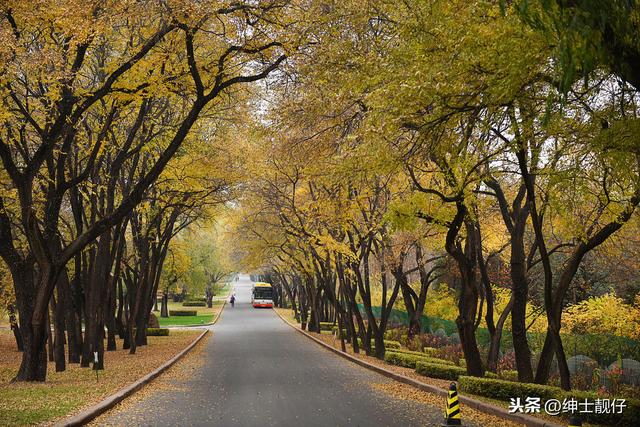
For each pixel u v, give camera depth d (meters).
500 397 13.91
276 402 13.88
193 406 13.27
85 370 21.00
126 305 43.38
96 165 20.14
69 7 11.91
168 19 12.98
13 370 22.98
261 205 30.72
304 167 19.14
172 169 21.86
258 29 13.87
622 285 26.50
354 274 28.06
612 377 15.34
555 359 19.73
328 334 44.00
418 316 31.12
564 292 13.23
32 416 10.70
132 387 15.56
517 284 15.62
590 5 5.90
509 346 25.64
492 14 8.27
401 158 10.79
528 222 21.70
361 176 12.38
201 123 21.22
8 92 14.19
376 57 11.02
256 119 19.50
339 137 15.68
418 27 9.50
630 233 18.42
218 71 14.84
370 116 9.80
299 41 13.17
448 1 9.06
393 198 19.95
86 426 10.81
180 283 77.25
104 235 22.05
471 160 12.26
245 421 11.38
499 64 8.21
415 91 8.77
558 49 6.34
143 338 34.66
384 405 13.45
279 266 49.75
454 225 15.11
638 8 6.45
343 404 13.58
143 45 14.80
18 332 34.00
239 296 121.12
